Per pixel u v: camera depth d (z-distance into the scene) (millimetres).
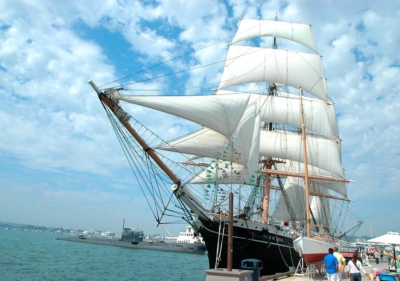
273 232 31969
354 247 56719
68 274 45719
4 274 42781
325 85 63688
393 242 27266
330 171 58781
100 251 106938
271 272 32031
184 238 143500
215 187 29547
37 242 138500
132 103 24844
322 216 63844
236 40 60969
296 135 58281
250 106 33062
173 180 26922
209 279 17359
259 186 38781
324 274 29172
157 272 52812
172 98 25969
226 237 28859
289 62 58000
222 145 30172
